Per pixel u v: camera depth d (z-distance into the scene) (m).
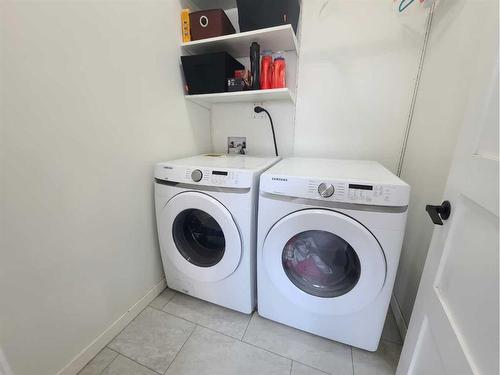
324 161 1.38
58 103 0.81
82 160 0.91
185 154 1.56
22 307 0.77
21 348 0.78
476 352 0.46
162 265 1.44
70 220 0.89
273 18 1.23
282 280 1.06
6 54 0.67
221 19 1.34
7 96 0.68
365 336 1.01
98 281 1.04
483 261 0.48
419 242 1.08
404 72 1.33
